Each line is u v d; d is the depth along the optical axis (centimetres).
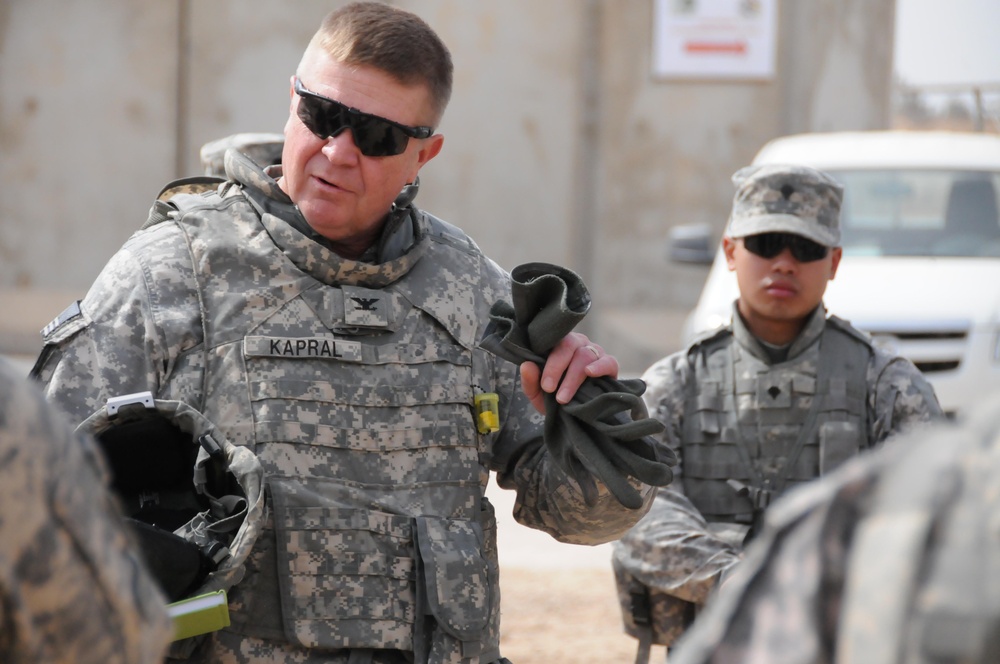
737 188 848
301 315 575
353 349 576
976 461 228
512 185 3238
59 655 285
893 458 240
